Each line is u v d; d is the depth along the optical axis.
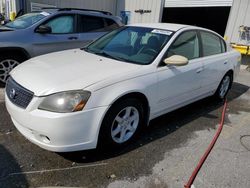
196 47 4.15
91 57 3.49
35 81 2.72
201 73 4.12
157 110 3.48
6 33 4.82
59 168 2.68
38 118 2.50
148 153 3.09
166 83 3.42
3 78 4.91
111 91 2.75
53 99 2.52
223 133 3.83
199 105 4.96
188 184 2.59
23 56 5.00
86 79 2.71
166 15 11.38
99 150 3.02
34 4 10.23
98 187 2.46
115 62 3.29
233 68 5.21
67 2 10.98
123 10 12.70
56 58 3.46
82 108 2.54
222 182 2.70
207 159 3.08
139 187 2.50
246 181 2.75
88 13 5.98
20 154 2.85
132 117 3.15
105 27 6.26
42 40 5.16
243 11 8.98
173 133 3.67
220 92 5.10
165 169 2.82
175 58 3.34
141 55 3.48
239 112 4.80
